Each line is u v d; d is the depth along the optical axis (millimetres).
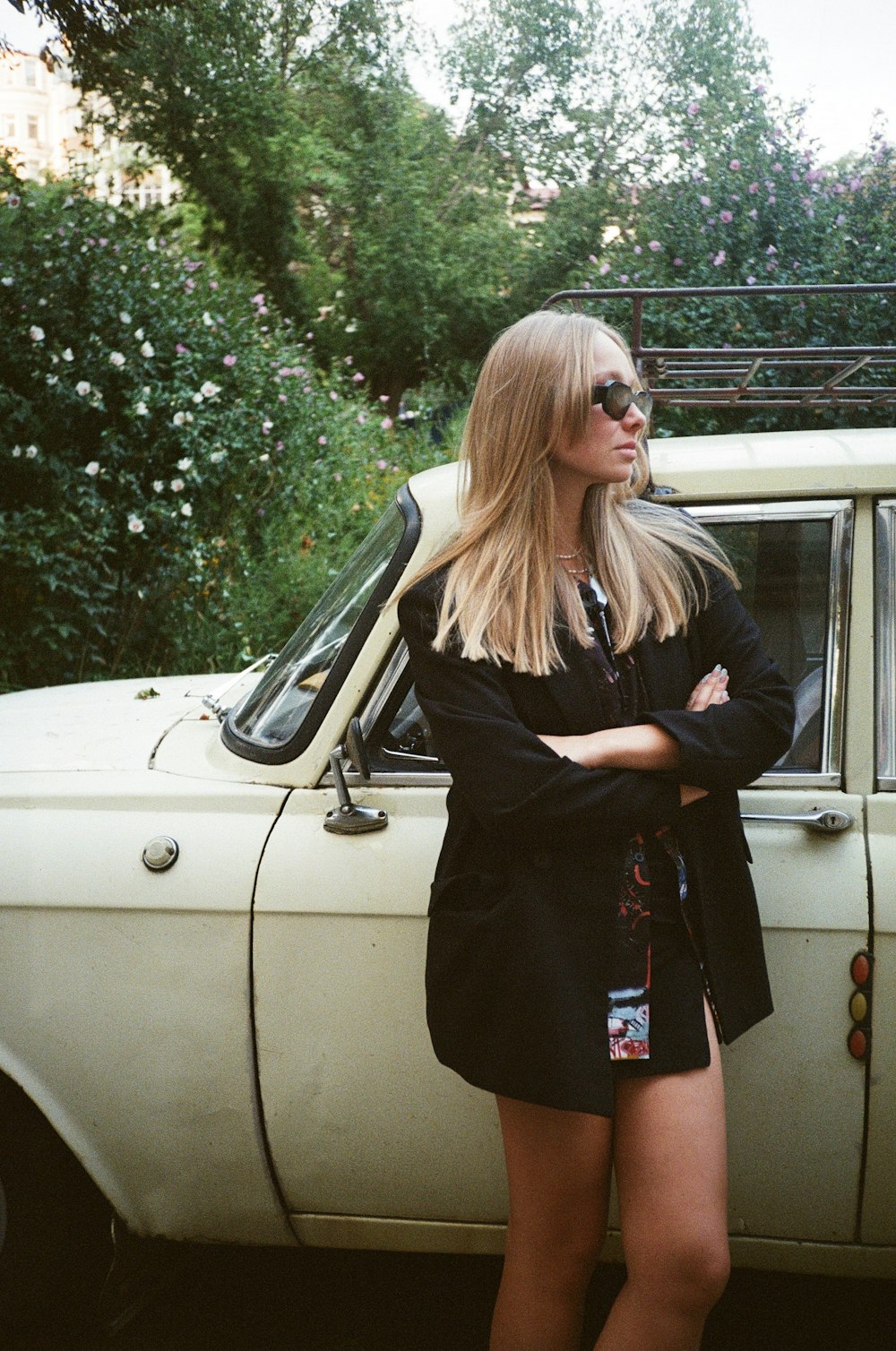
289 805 2162
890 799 2023
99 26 5891
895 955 1952
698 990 1684
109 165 11109
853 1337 2396
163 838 2156
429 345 11094
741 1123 2000
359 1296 2545
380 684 2152
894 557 2068
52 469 6219
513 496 1730
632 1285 1614
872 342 5652
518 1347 1692
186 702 2914
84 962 2141
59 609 6082
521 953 1621
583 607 1754
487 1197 2086
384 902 2055
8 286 6395
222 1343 2395
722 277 6344
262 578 6699
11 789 2289
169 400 6555
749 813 2035
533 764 1620
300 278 11453
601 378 1729
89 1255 2260
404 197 10883
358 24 11102
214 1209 2184
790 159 6801
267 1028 2098
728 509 2100
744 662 1794
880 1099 1965
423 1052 2059
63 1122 2154
